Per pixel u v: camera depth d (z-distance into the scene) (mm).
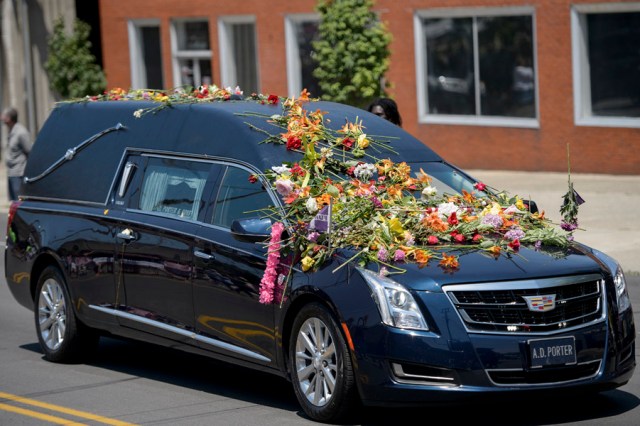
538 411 11367
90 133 14477
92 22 48062
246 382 13156
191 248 12344
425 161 12992
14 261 15109
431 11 35094
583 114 32188
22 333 16719
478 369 10133
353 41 28453
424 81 35875
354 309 10461
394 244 10766
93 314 13781
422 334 10164
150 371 13883
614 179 30875
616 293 11023
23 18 39750
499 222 11359
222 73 41719
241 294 11727
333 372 10789
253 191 11984
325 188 11750
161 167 13250
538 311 10375
